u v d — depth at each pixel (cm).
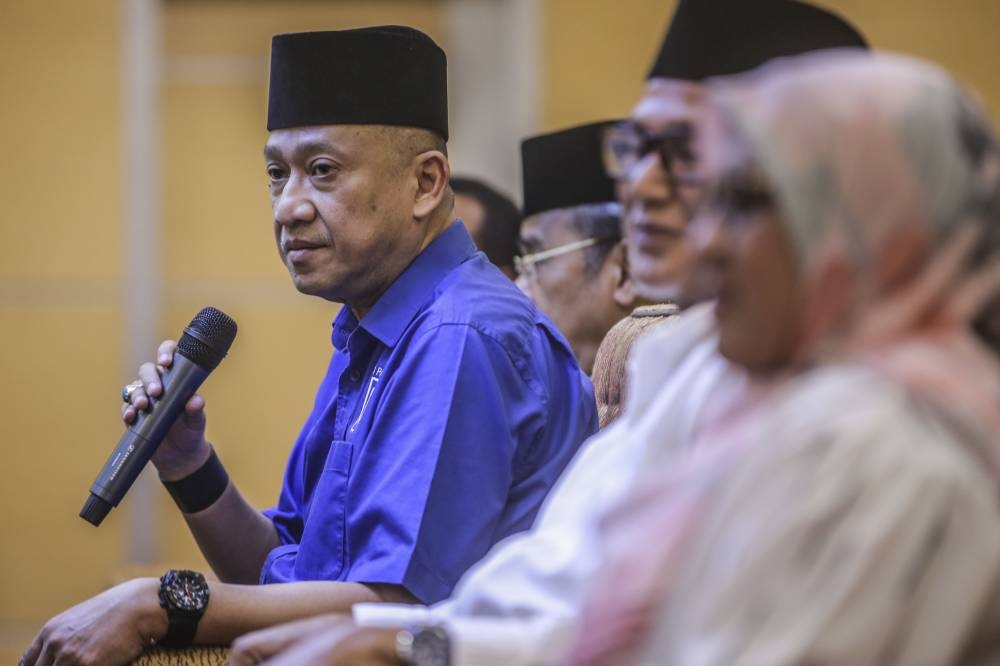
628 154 435
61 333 1559
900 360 326
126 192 1559
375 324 623
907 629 307
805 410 324
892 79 335
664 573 342
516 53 1525
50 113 1554
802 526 310
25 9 1549
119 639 562
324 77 620
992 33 1548
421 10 1534
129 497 1554
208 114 1561
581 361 802
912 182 330
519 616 444
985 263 337
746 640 312
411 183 632
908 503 306
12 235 1556
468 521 572
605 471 448
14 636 1556
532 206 806
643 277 431
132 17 1550
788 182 333
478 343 594
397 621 459
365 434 606
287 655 426
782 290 346
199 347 655
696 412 409
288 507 714
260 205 1566
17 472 1559
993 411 320
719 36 470
